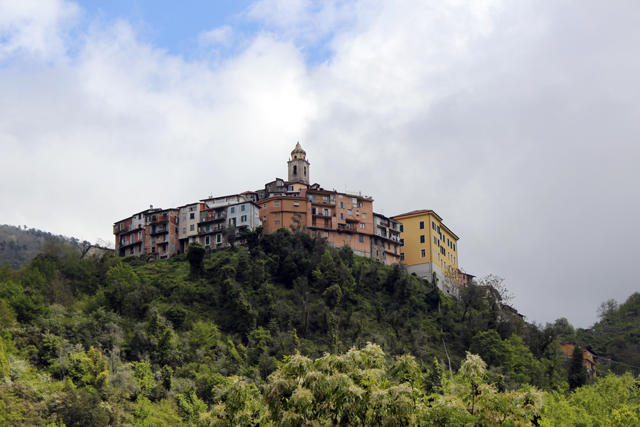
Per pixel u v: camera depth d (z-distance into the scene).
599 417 63.56
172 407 71.44
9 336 75.50
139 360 82.69
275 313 102.69
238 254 125.31
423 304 124.00
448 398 24.84
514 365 97.81
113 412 66.06
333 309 110.12
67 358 74.38
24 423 58.34
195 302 106.06
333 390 23.94
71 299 96.88
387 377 26.56
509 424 24.88
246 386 25.69
